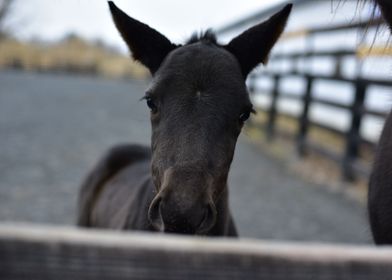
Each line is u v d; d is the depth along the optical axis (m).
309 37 11.08
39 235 0.84
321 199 7.22
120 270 0.87
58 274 0.85
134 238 0.89
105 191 3.88
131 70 44.72
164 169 2.20
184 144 2.19
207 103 2.27
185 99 2.28
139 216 2.88
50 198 6.41
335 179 8.23
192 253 0.89
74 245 0.86
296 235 5.57
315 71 11.34
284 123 12.63
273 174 8.79
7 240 0.83
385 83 6.97
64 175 7.66
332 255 0.93
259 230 5.69
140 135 11.86
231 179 8.27
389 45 2.42
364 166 7.48
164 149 2.23
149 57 2.75
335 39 10.23
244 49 2.74
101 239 0.87
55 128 11.98
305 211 6.57
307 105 9.62
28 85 23.56
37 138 10.51
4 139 10.14
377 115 7.18
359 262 0.93
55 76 34.84
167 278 0.89
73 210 5.98
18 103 16.19
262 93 13.83
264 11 13.38
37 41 43.97
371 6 2.33
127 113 16.20
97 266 0.87
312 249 0.93
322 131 10.66
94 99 19.77
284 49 13.72
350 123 7.84
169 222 2.08
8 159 8.43
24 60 39.50
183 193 2.08
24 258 0.84
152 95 2.38
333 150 8.63
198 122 2.23
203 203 2.11
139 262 0.88
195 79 2.32
